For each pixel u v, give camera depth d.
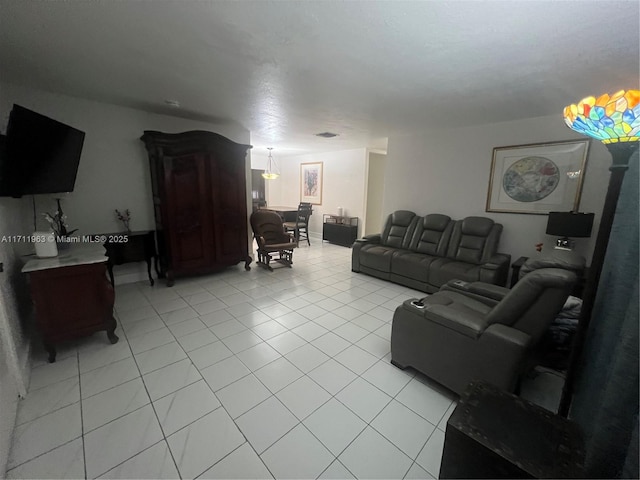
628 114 1.02
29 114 2.05
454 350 1.77
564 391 1.38
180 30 1.64
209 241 3.93
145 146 3.53
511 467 0.94
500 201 3.73
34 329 2.47
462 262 3.71
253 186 8.54
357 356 2.27
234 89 2.63
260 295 3.51
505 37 1.65
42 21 1.56
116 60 2.06
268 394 1.83
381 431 1.58
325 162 7.12
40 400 1.73
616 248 1.34
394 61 1.99
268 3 1.38
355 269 4.57
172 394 1.81
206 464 1.37
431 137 4.31
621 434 1.00
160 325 2.70
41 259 2.17
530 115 3.30
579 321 1.30
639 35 1.59
